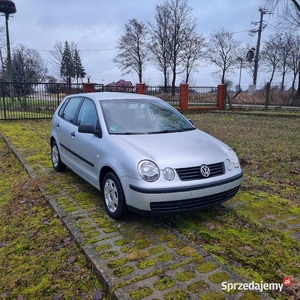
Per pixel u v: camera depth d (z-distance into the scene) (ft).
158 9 124.88
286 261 9.06
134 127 13.33
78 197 14.39
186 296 7.24
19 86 51.75
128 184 10.64
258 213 12.36
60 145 17.48
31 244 10.73
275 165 19.44
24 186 16.61
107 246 9.75
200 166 10.80
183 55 129.18
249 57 111.75
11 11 80.79
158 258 8.93
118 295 7.32
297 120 43.57
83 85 52.95
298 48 115.44
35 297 8.15
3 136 31.65
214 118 47.98
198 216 12.17
